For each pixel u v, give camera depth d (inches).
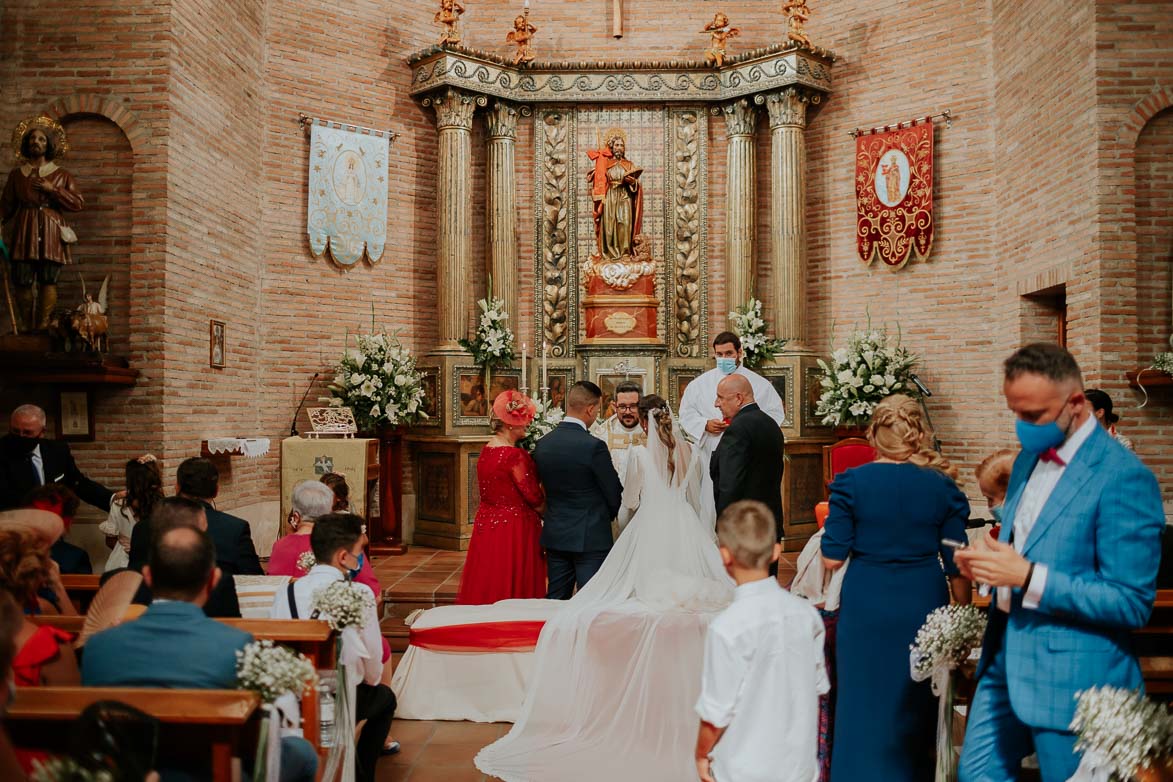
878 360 418.3
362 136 454.6
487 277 486.9
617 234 478.6
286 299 431.2
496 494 265.0
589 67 482.9
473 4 495.8
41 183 311.1
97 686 114.2
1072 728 104.6
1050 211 363.6
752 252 481.4
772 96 468.1
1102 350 322.3
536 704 206.5
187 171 351.3
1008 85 402.9
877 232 452.8
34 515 164.1
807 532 446.6
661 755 189.8
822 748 166.9
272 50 427.8
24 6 337.4
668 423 248.5
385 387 425.7
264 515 414.6
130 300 334.3
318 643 152.0
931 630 135.0
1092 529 115.4
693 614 205.5
